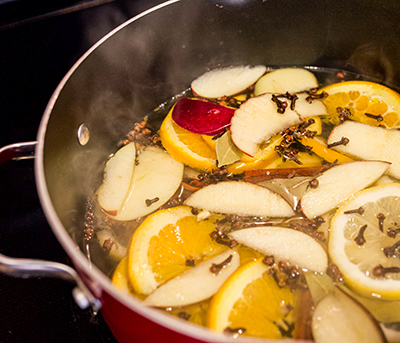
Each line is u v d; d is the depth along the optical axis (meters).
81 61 0.36
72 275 0.28
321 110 0.40
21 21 0.45
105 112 0.41
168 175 0.39
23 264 0.28
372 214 0.35
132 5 0.46
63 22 0.46
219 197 0.37
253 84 0.45
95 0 0.45
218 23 0.42
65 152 0.36
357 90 0.42
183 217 0.36
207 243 0.35
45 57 0.48
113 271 0.36
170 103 0.46
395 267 0.33
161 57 0.43
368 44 0.43
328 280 0.33
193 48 0.44
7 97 0.50
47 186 0.32
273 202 0.36
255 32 0.44
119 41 0.38
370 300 0.33
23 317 0.39
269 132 0.39
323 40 0.44
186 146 0.40
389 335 0.31
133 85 0.42
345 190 0.36
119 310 0.30
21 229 0.44
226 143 0.39
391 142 0.38
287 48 0.45
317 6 0.41
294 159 0.38
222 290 0.32
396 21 0.40
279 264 0.33
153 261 0.34
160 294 0.33
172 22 0.41
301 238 0.34
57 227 0.29
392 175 0.38
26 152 0.34
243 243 0.34
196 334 0.26
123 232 0.37
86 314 0.39
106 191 0.39
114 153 0.43
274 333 0.31
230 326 0.31
